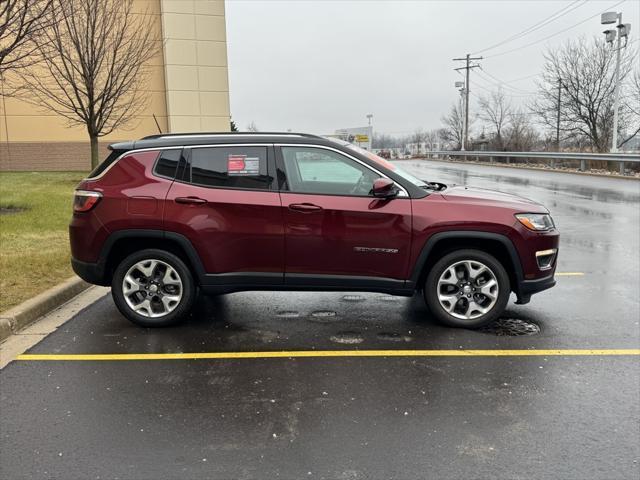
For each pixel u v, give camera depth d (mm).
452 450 3104
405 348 4656
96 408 3617
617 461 2990
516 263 4973
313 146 5023
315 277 4988
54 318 5469
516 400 3701
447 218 4891
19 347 4691
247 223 4934
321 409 3592
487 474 2881
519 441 3193
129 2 18047
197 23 24922
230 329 5164
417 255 4930
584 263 7957
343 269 4977
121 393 3834
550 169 28359
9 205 11961
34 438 3246
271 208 4910
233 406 3637
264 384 3973
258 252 4973
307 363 4352
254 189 4988
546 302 6008
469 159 47469
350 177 5020
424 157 65125
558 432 3291
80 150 24719
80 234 5102
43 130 24219
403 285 4988
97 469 2932
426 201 4957
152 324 5160
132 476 2869
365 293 6414
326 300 6129
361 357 4465
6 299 5609
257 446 3148
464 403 3662
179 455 3062
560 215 12625
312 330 5129
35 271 6695
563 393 3799
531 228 4957
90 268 5109
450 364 4309
